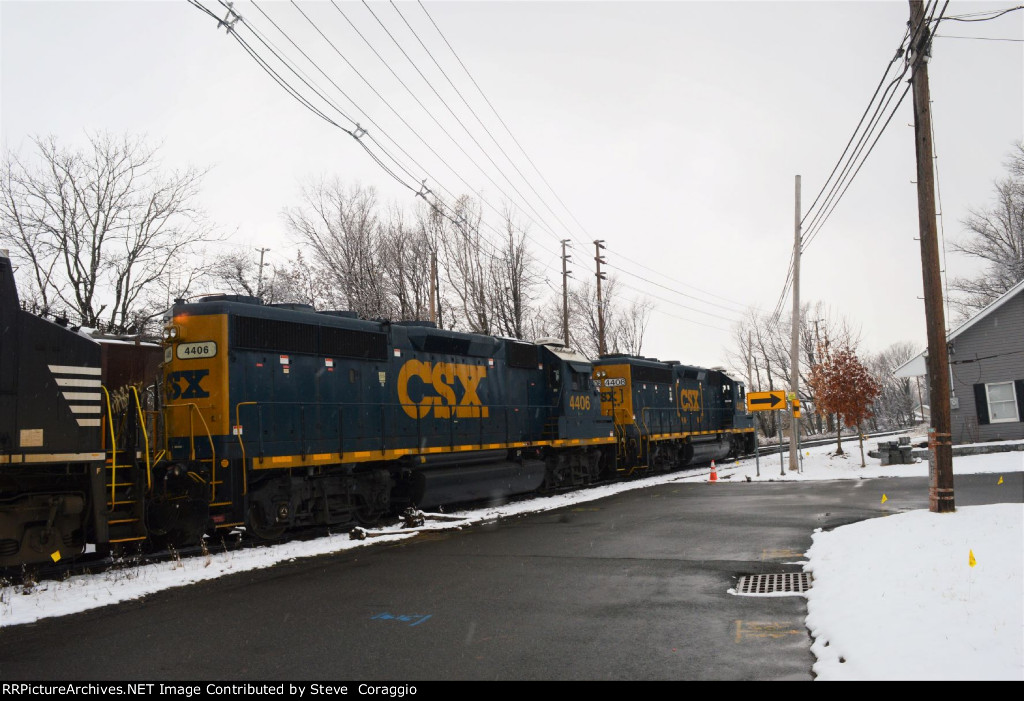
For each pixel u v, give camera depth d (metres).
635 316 61.84
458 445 19.62
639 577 10.28
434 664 6.66
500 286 36.38
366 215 35.94
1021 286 29.16
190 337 13.80
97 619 8.36
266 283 42.09
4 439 10.09
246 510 13.72
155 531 12.53
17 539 10.31
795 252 28.03
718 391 39.72
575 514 17.69
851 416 28.31
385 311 34.09
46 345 10.60
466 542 13.68
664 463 32.06
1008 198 48.88
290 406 14.85
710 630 7.62
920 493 18.59
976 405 30.14
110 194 25.83
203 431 13.45
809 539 13.03
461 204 36.00
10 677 6.43
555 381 24.77
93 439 10.95
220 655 7.00
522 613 8.41
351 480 16.16
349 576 10.66
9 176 24.33
